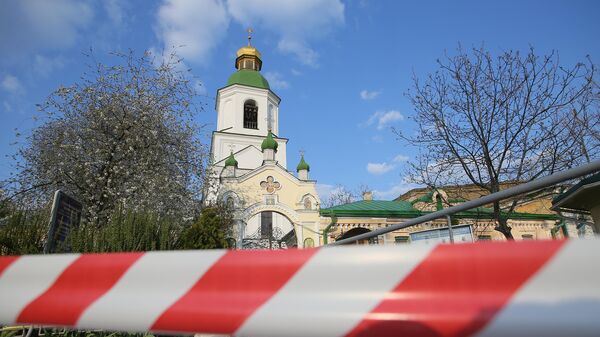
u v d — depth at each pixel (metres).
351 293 1.09
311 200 22.98
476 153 14.88
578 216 11.96
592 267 0.93
